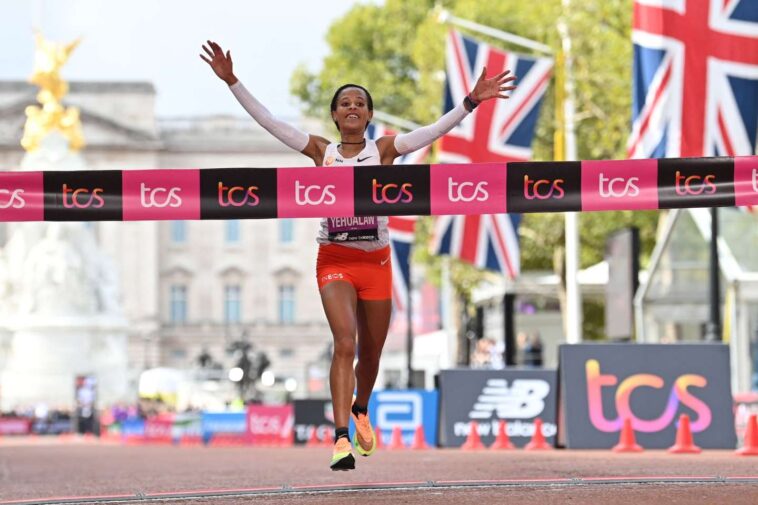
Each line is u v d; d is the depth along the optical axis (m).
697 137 27.59
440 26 73.50
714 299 36.91
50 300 102.31
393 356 110.56
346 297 12.14
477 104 12.41
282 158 170.12
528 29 69.94
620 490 12.96
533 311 67.44
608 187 14.59
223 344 173.25
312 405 42.47
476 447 30.42
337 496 12.71
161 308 177.38
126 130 165.75
